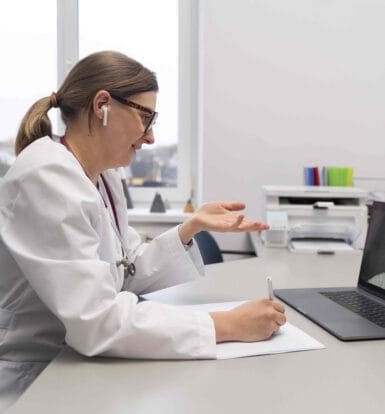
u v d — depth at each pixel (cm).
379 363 80
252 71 239
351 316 103
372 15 236
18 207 86
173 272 124
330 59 238
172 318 84
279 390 69
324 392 69
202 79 244
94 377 74
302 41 238
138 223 243
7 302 98
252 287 133
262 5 237
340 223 194
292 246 191
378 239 124
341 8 236
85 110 100
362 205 197
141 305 86
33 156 92
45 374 75
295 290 127
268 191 196
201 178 250
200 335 83
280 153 243
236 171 244
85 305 79
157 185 269
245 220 119
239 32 238
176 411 63
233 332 87
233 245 248
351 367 78
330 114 241
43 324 97
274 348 85
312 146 242
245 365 79
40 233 84
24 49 257
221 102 241
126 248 125
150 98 102
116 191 124
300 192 197
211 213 126
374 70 238
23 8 256
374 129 241
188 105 267
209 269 157
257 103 241
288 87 240
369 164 242
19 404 65
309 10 237
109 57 100
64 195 85
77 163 96
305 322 102
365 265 128
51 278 81
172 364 79
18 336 97
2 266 97
